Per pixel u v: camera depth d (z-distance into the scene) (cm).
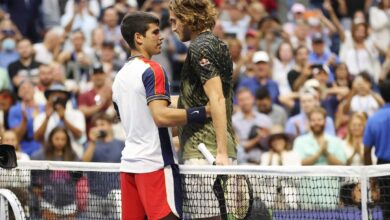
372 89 3369
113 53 3397
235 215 1341
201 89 1357
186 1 1364
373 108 3020
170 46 3444
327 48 3641
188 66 1366
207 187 1352
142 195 1338
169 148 1338
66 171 1556
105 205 1508
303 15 3719
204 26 1366
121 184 1380
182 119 1305
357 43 3550
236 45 3322
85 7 3734
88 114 2931
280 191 1346
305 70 3200
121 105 1363
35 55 3394
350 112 3023
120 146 2669
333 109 3095
